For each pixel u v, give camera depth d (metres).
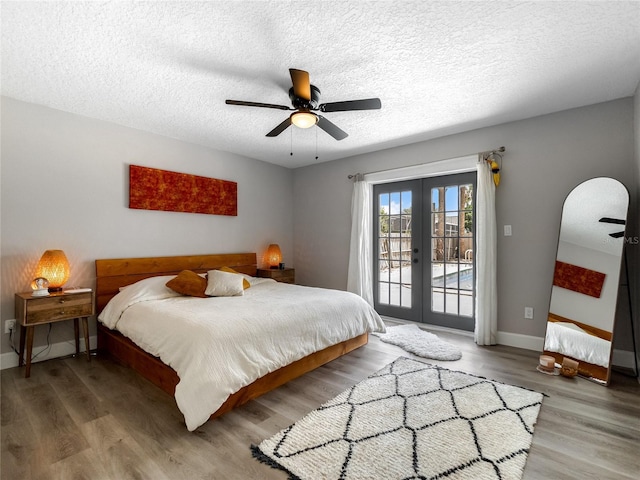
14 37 1.97
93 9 1.74
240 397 2.10
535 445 1.70
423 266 4.20
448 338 3.62
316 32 1.95
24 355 2.82
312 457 1.60
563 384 2.43
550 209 3.14
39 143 2.94
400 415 1.98
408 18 1.83
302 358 2.60
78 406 2.11
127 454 1.63
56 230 3.03
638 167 2.59
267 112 3.13
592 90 2.69
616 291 2.52
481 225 3.39
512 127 3.36
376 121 3.37
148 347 2.38
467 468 1.52
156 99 2.85
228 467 1.54
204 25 1.88
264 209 4.99
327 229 4.98
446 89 2.68
